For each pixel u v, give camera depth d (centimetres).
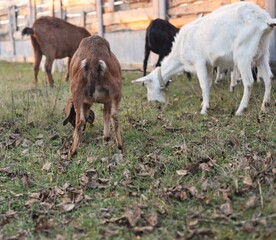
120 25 603
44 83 495
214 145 262
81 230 189
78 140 265
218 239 174
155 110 359
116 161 253
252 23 322
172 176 231
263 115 311
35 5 756
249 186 209
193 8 494
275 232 173
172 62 380
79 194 219
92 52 255
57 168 251
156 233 182
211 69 366
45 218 199
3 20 876
